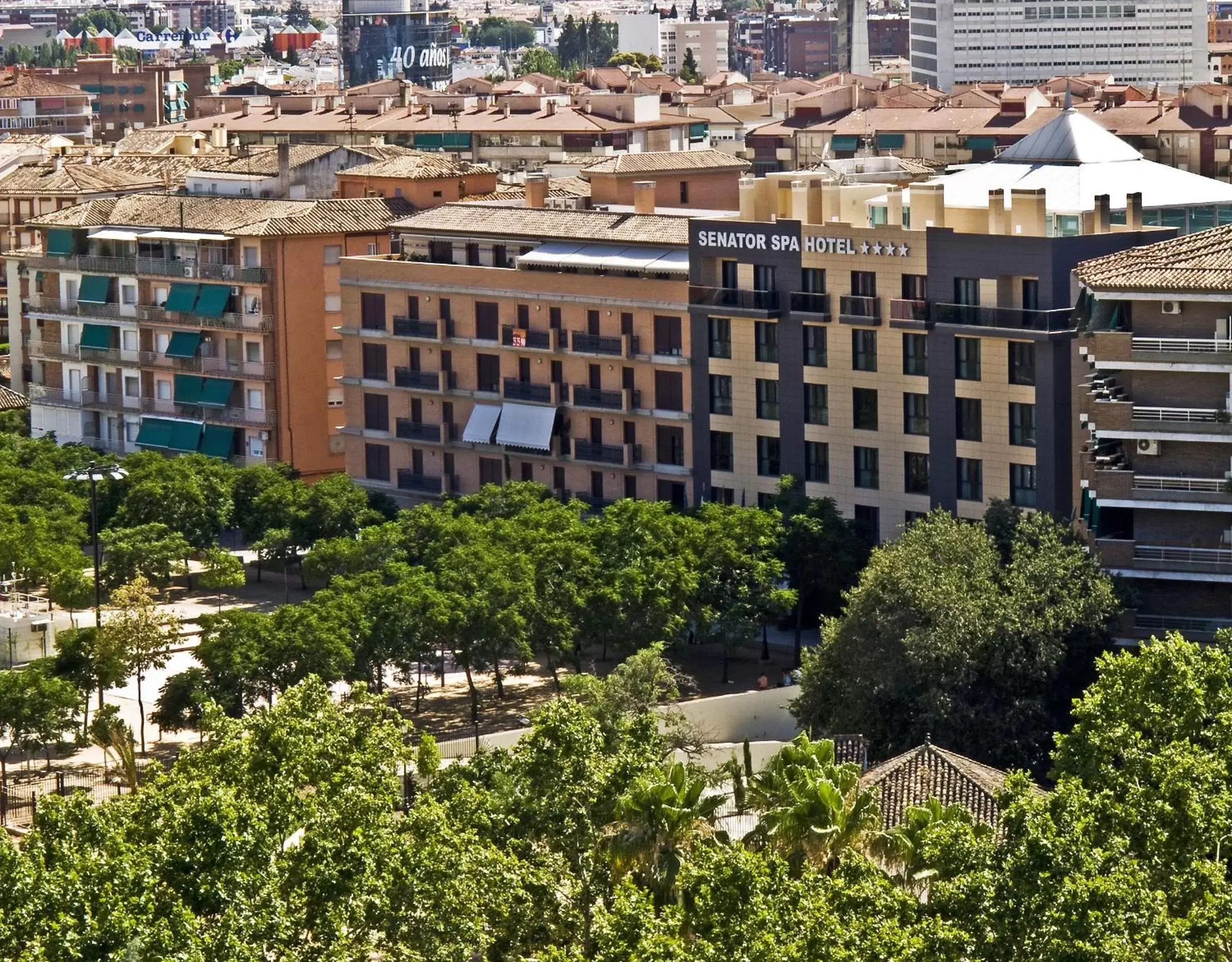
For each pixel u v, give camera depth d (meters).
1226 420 163.12
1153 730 125.94
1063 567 159.38
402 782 143.62
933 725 152.12
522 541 184.50
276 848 115.00
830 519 190.50
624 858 120.56
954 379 188.12
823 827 118.75
